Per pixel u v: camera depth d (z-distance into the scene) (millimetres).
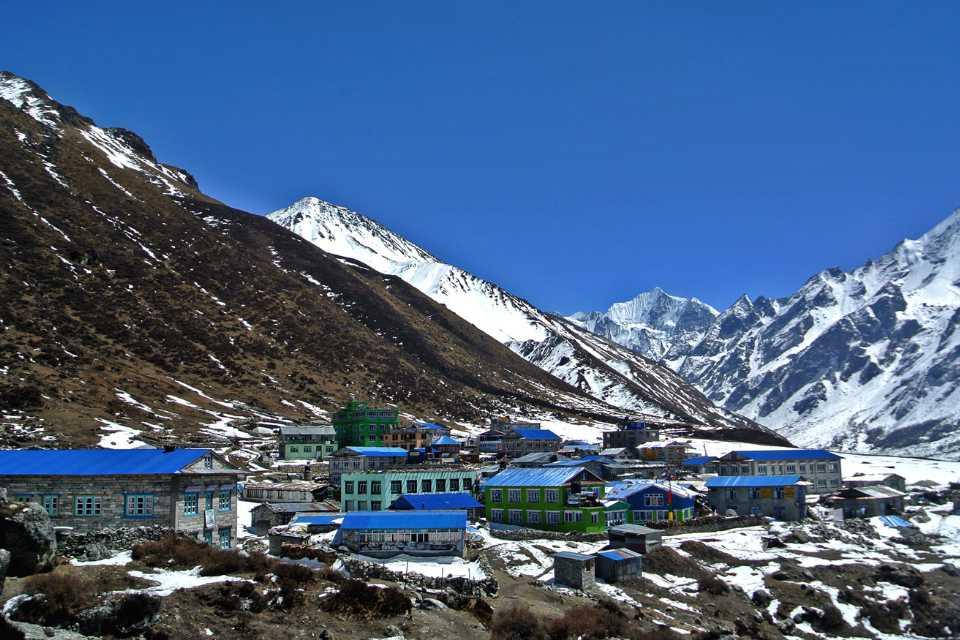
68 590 44000
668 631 66062
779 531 113875
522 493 108688
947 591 97562
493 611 59875
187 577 50594
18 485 64375
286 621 47750
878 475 198500
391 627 50094
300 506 107938
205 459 68625
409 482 113062
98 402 160375
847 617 87000
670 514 117125
